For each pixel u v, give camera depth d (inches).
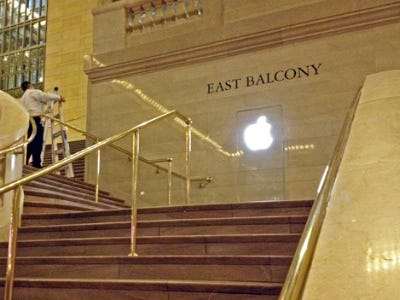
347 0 295.0
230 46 323.6
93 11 379.9
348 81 289.6
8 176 210.4
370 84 150.3
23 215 212.4
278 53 310.3
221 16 332.5
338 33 297.3
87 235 186.9
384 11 286.8
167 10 354.3
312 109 295.4
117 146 328.2
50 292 140.9
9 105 218.2
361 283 59.6
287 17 308.0
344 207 77.0
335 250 66.7
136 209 179.3
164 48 344.2
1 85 653.9
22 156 227.9
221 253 152.4
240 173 306.3
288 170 293.9
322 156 287.1
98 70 365.7
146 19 359.9
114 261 150.8
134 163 182.9
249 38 317.7
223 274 138.1
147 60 349.4
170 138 332.8
